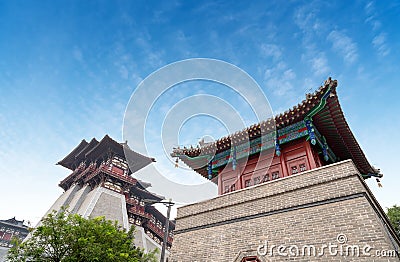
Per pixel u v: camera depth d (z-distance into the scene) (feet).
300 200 28.50
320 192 27.68
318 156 36.65
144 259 44.11
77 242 30.58
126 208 135.64
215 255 30.81
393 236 30.76
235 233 30.99
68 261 29.35
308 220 26.76
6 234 159.84
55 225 32.22
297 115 34.73
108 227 35.17
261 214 30.32
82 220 33.88
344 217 24.86
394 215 78.13
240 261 28.45
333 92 30.60
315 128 37.01
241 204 32.89
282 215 28.76
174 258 34.14
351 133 36.63
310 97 32.30
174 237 36.52
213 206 35.45
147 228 142.41
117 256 32.48
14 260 30.78
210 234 33.12
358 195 25.25
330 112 33.88
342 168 27.76
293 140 35.65
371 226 23.03
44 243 31.09
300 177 30.14
